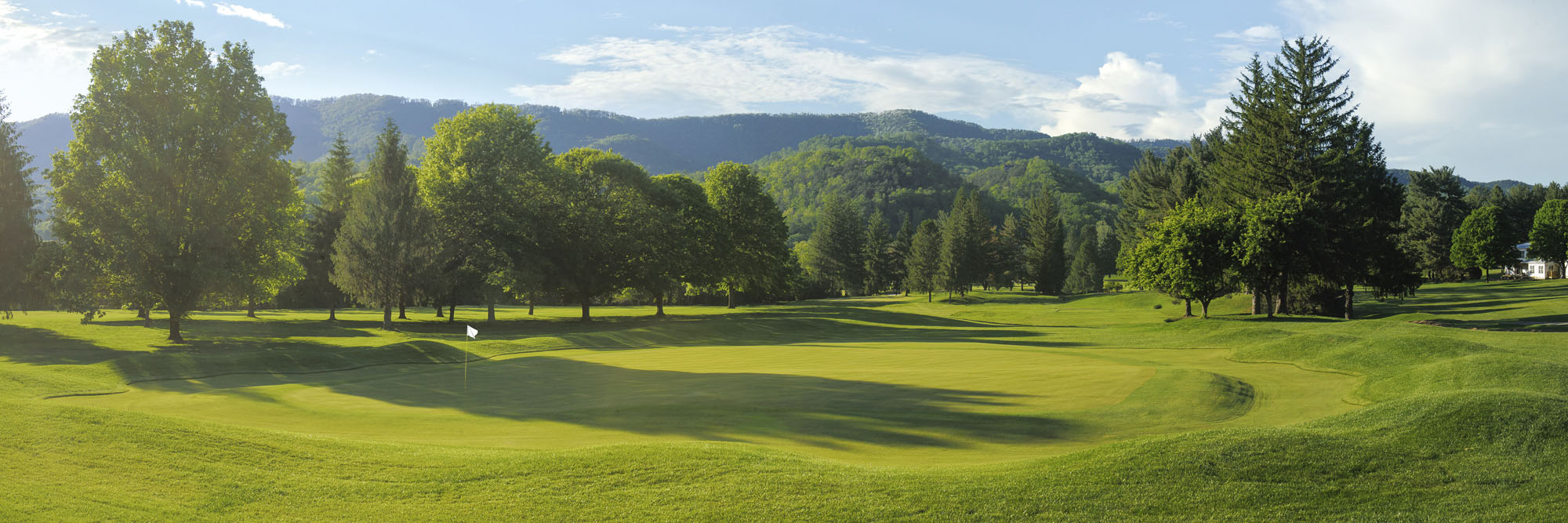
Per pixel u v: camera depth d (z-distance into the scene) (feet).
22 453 38.40
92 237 120.16
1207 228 170.19
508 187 175.32
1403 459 37.99
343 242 161.38
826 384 77.97
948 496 34.71
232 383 82.53
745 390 74.13
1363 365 87.40
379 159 163.32
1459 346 87.35
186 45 124.36
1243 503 33.47
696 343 152.25
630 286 197.57
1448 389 68.18
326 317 219.41
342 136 236.63
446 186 170.40
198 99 122.52
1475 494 34.04
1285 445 39.63
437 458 41.27
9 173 139.85
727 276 229.45
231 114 126.52
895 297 402.72
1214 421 59.06
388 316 169.48
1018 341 154.20
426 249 161.99
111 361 90.68
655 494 35.04
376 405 67.41
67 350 108.27
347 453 41.91
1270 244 162.61
